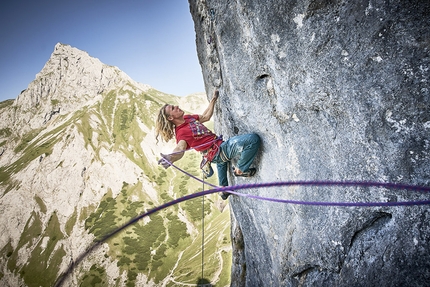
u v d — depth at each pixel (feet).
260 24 14.57
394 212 10.52
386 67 10.13
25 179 443.73
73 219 392.88
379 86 10.44
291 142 15.33
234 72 17.72
